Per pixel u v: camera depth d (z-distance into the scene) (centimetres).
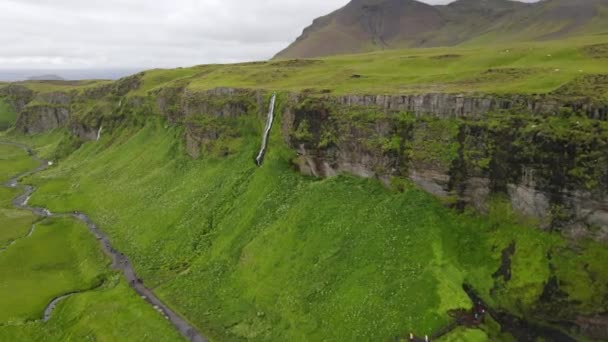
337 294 5994
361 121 7412
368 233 6506
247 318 6328
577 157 5094
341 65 12556
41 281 8025
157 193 10838
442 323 5131
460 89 6644
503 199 5841
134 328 6347
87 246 9225
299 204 7669
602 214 4975
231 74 13600
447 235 6047
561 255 5259
